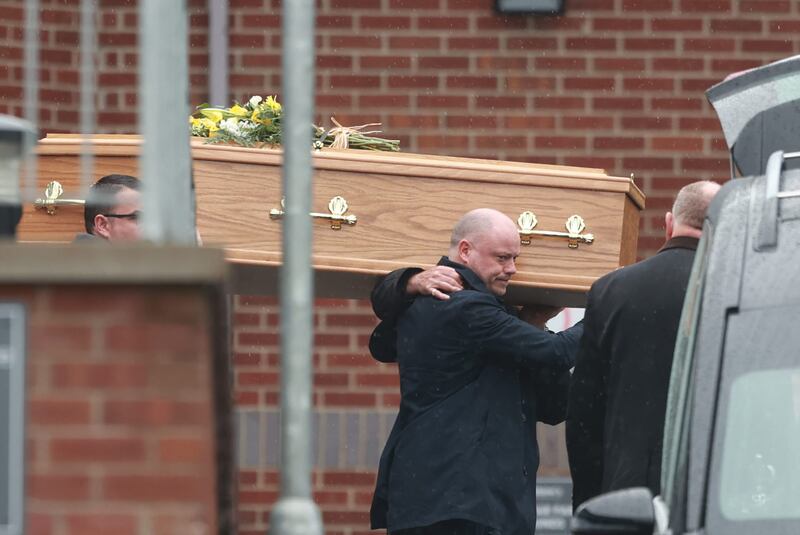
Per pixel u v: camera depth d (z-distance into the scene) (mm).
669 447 15805
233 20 31375
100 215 20703
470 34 31422
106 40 31188
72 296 10930
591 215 22203
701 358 14750
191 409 10898
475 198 22188
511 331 21188
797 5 31578
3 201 12289
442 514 21156
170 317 10930
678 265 19891
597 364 20203
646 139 31500
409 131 31344
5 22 30734
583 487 20984
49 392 10883
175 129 11781
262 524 30734
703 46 31578
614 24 31500
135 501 10844
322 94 31312
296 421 11031
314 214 22016
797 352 14508
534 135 31422
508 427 21531
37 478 10836
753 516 13805
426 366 21547
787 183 15883
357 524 30844
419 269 21812
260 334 30969
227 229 21750
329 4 31375
